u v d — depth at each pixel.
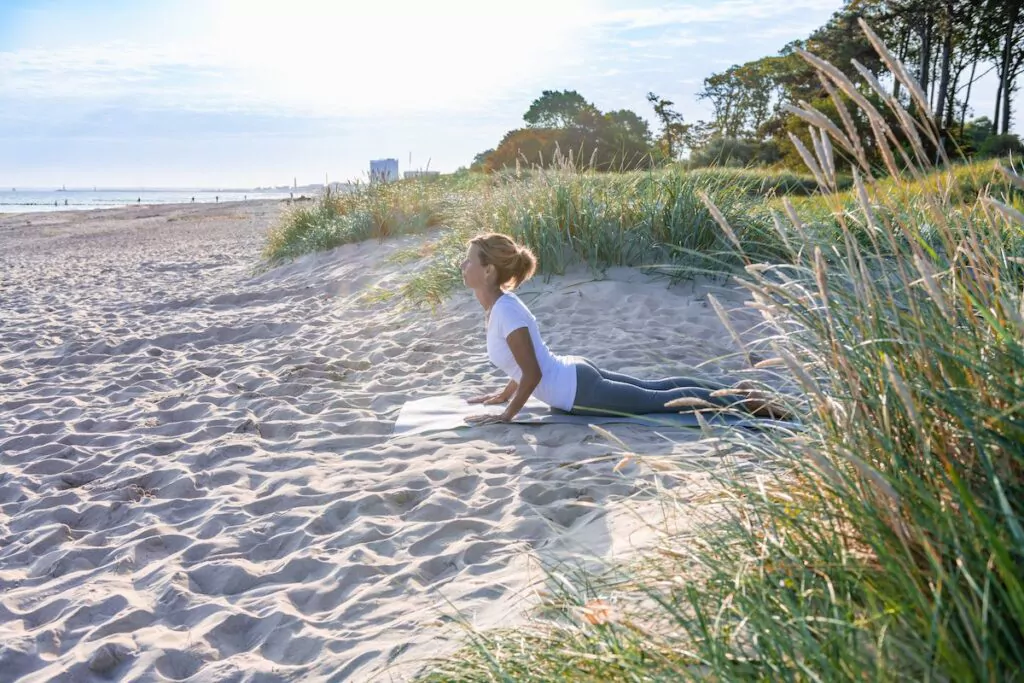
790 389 3.70
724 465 2.32
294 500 3.94
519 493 3.69
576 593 2.26
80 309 10.34
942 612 1.43
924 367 1.71
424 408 5.19
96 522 3.96
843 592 1.64
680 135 54.94
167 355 7.54
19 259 18.31
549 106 59.22
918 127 1.69
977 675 1.31
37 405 6.10
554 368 4.55
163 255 17.17
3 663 2.75
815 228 3.17
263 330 8.29
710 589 1.83
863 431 1.77
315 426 5.11
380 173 14.33
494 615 2.56
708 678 1.59
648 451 3.89
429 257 9.92
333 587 3.08
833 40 40.66
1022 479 1.60
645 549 2.21
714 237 7.58
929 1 34.22
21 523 3.97
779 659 1.47
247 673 2.58
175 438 5.07
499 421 4.64
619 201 8.23
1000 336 1.62
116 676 2.67
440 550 3.28
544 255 7.95
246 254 16.00
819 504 1.91
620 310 7.01
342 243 12.73
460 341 6.94
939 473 1.61
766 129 45.50
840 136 1.69
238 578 3.24
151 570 3.37
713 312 6.70
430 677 2.09
